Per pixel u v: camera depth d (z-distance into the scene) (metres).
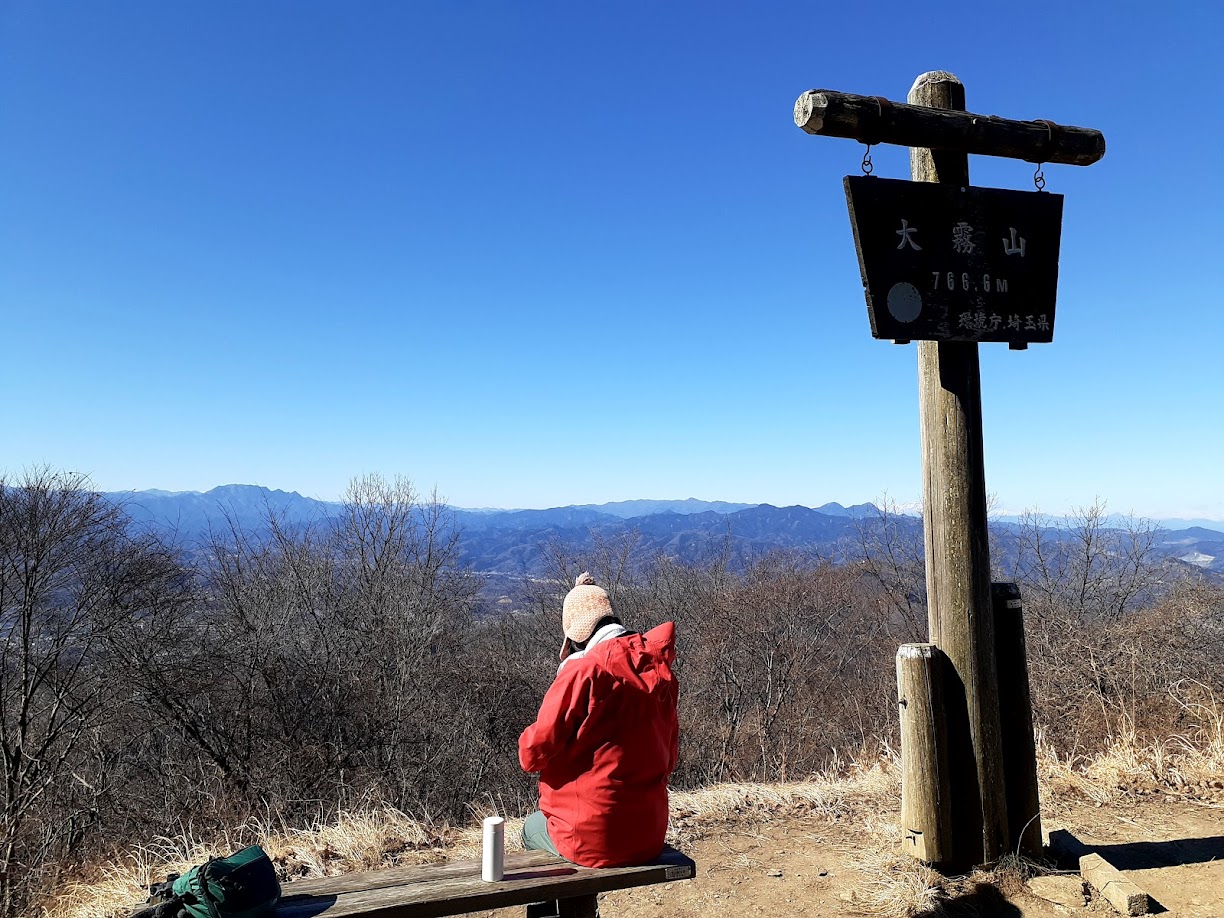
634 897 3.56
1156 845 3.81
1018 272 3.54
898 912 3.18
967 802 3.42
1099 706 8.22
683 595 22.75
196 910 2.35
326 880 2.64
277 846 4.36
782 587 21.34
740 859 3.91
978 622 3.44
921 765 3.41
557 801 2.70
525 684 16.83
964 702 3.44
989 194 3.51
